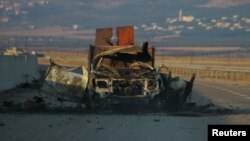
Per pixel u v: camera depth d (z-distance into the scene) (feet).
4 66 229.86
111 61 175.11
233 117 145.79
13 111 152.66
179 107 165.07
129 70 170.71
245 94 243.19
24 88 242.37
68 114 147.74
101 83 160.04
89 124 127.65
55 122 130.52
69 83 162.40
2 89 220.64
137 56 176.14
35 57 317.42
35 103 156.87
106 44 184.85
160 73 168.55
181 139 106.01
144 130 118.42
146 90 160.25
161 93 163.43
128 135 110.83
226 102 197.57
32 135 109.60
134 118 140.97
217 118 142.92
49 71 164.66
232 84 340.18
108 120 135.85
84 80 161.48
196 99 209.36
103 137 107.76
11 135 109.60
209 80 399.65
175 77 167.22
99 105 159.63
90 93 159.94
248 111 163.02
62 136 108.58
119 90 159.63
